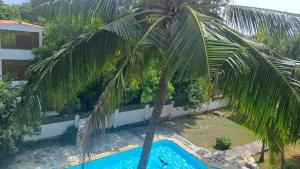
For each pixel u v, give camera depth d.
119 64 8.58
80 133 7.65
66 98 8.51
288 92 6.57
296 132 6.67
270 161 9.67
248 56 6.91
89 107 24.11
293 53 12.07
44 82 7.97
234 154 22.02
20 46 23.97
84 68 8.21
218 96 8.20
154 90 24.14
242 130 26.52
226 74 6.95
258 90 6.88
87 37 8.04
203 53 5.83
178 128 25.94
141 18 8.45
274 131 8.15
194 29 6.28
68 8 8.12
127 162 20.72
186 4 8.05
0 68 23.53
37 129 18.31
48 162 18.50
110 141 21.98
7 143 16.11
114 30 7.40
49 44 22.55
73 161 18.91
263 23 8.43
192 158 21.33
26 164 18.02
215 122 27.98
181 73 6.03
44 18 8.62
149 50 9.09
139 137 23.34
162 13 8.25
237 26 8.35
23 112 8.02
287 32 8.45
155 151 22.27
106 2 8.08
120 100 7.70
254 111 7.16
